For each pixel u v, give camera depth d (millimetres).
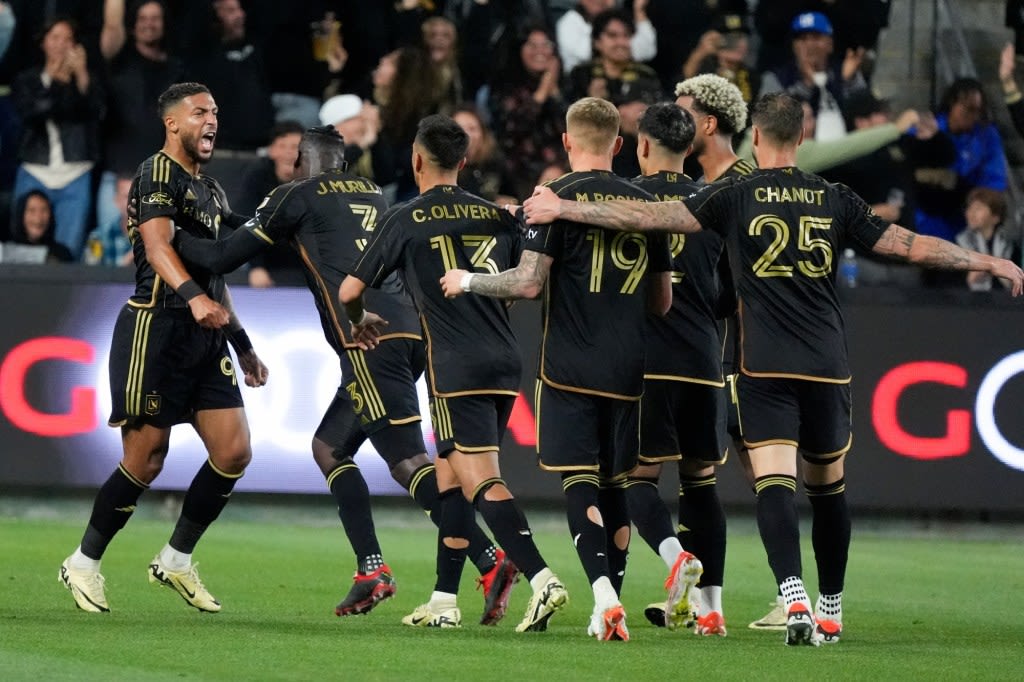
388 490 36469
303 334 35781
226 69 39969
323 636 19484
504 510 20125
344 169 23219
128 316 22484
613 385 19875
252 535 34469
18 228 39562
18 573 27031
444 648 18422
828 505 20672
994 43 46688
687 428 21922
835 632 20891
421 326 20906
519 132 40125
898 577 30266
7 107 41719
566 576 29172
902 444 36312
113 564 28984
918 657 18938
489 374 20391
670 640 20016
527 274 19422
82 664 16703
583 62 40812
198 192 22516
